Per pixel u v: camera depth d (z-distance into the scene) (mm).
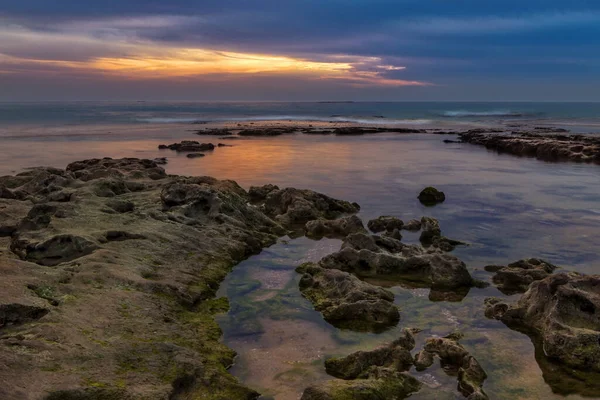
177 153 49469
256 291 14703
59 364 8523
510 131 82188
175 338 10758
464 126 99312
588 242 20156
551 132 80000
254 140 65500
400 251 18078
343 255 16812
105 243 15438
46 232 15906
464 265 15859
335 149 54938
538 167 42844
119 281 12672
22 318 9969
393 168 40688
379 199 28547
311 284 15047
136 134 71500
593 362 10602
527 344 11812
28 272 12188
